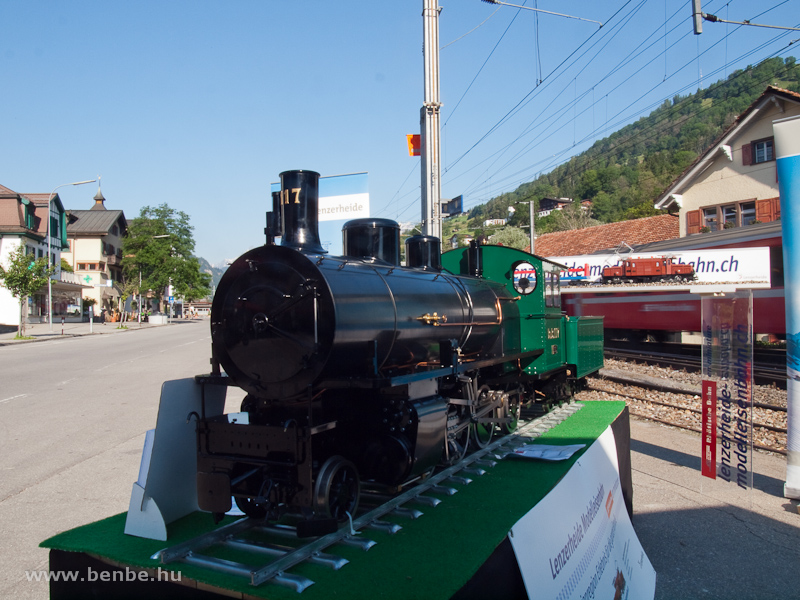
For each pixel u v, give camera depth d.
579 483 3.85
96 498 5.54
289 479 3.41
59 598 3.15
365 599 2.44
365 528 3.30
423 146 11.05
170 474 3.47
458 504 3.69
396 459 4.09
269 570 2.70
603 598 3.39
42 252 39.75
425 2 10.80
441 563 2.76
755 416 9.27
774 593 4.07
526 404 8.22
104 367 16.14
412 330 4.55
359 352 3.94
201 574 2.76
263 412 4.14
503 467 4.63
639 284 16.89
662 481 6.53
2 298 37.88
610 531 4.10
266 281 3.88
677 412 9.91
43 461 6.79
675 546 4.86
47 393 11.58
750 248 14.81
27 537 4.64
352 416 4.19
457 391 5.54
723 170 21.59
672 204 23.81
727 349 5.54
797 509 5.51
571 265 18.78
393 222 5.38
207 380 3.80
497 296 6.70
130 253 57.00
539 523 3.08
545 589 2.85
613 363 15.15
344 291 3.84
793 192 5.48
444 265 8.14
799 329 5.53
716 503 5.81
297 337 3.68
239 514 3.86
